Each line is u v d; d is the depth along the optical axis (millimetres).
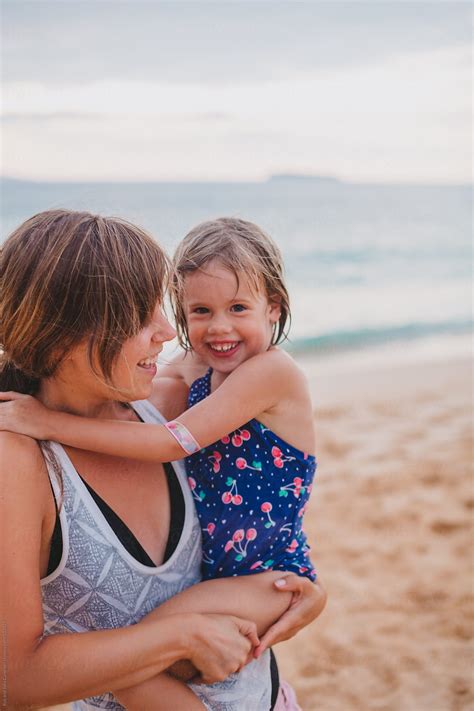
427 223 29469
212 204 35000
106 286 1451
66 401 1642
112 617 1560
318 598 1856
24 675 1374
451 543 5531
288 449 1946
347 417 8977
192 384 2131
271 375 1941
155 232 1618
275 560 1888
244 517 1864
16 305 1474
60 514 1496
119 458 1653
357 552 5422
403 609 4715
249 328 2039
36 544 1435
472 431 8195
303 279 19906
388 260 22344
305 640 4453
